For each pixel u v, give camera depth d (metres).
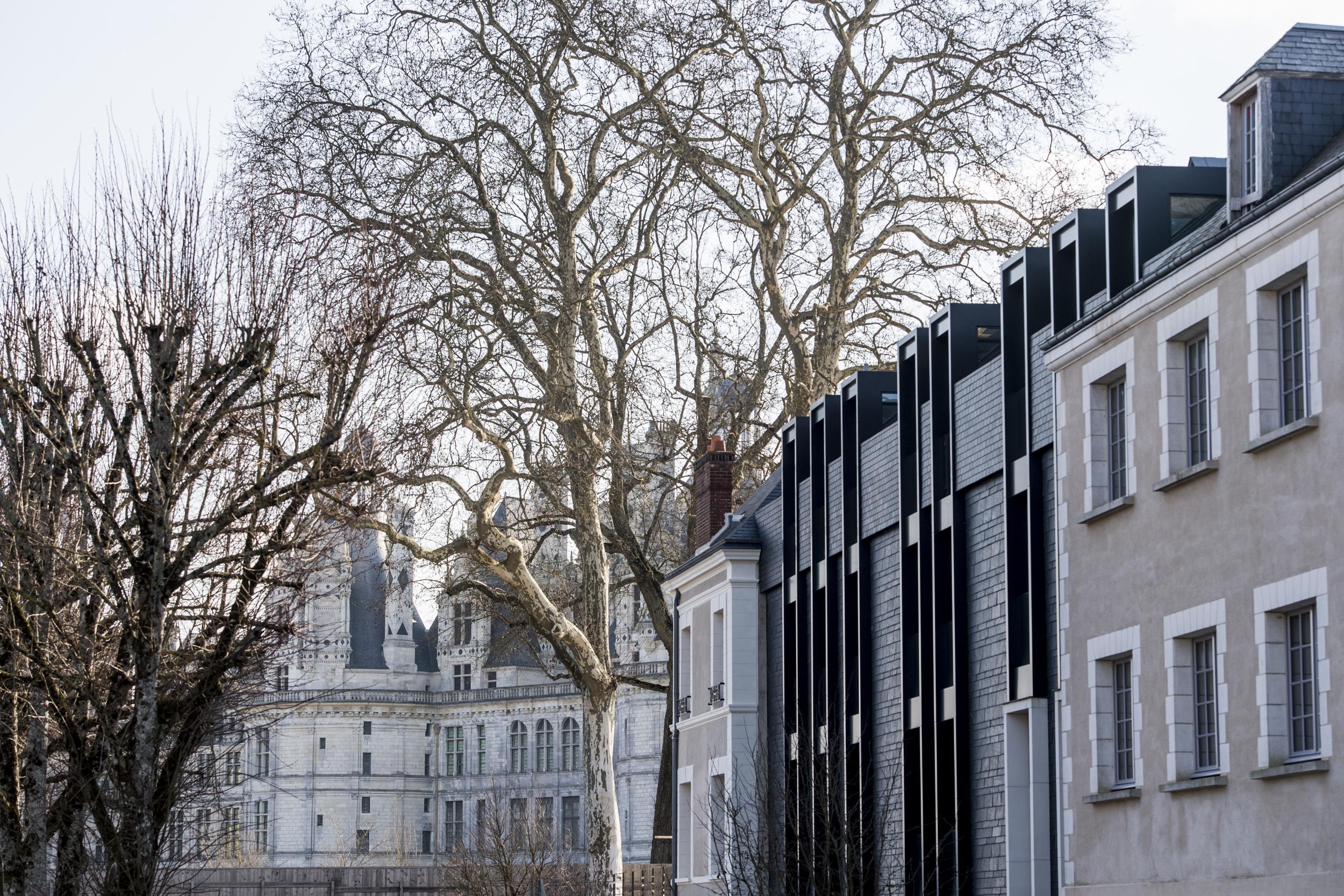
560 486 38.50
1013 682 20.80
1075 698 19.30
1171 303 17.59
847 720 27.19
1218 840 16.30
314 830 125.50
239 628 20.42
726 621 33.62
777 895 27.38
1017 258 21.44
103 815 17.92
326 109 37.25
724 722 33.72
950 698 22.86
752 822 30.23
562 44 37.62
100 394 18.84
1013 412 21.25
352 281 24.59
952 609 23.14
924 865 23.22
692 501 41.81
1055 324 20.33
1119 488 18.92
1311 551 15.06
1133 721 18.09
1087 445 19.22
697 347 39.03
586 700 39.94
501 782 125.44
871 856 25.05
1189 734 17.16
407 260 31.03
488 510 37.84
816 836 25.69
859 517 27.06
